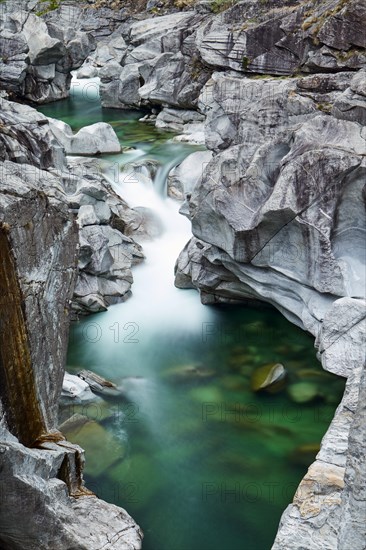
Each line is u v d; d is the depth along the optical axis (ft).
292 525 24.32
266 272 41.32
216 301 46.39
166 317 45.24
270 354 40.75
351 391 31.14
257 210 39.32
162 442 33.06
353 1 51.16
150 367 39.91
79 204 46.80
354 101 41.98
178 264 48.06
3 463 20.95
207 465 31.60
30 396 24.22
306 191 37.45
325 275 38.04
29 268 23.44
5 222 21.72
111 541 24.08
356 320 36.58
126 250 49.96
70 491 25.76
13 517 21.81
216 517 28.48
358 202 38.65
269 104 49.47
